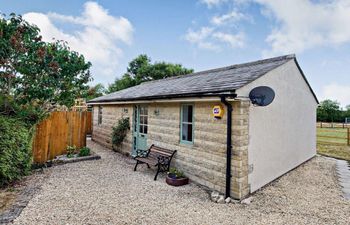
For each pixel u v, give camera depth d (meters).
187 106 6.32
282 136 6.68
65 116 8.16
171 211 4.11
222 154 5.16
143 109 8.45
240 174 4.78
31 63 6.45
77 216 3.72
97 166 7.31
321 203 4.68
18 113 5.91
